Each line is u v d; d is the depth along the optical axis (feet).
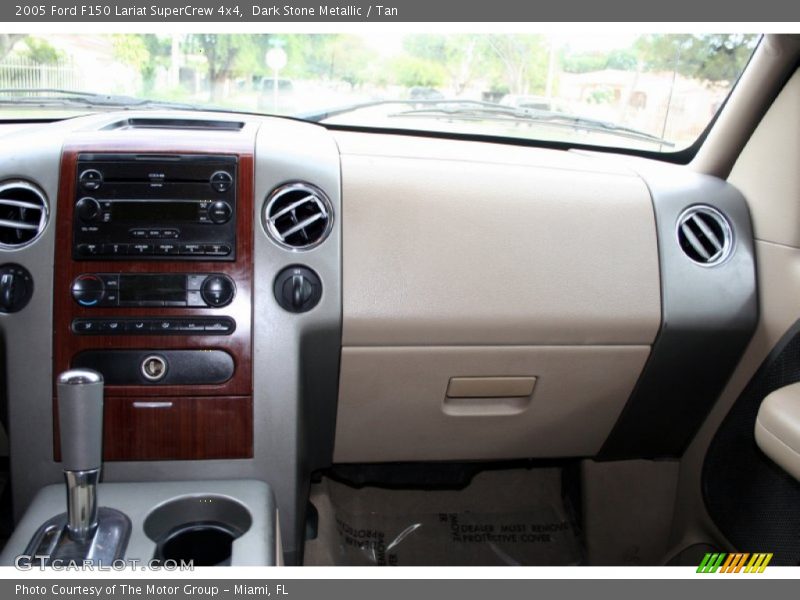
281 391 3.60
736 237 4.42
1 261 3.51
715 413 4.65
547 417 4.50
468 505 5.34
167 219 3.64
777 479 4.05
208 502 3.21
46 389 3.48
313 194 3.87
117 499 3.11
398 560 4.99
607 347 4.22
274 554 2.98
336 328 3.82
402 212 3.99
